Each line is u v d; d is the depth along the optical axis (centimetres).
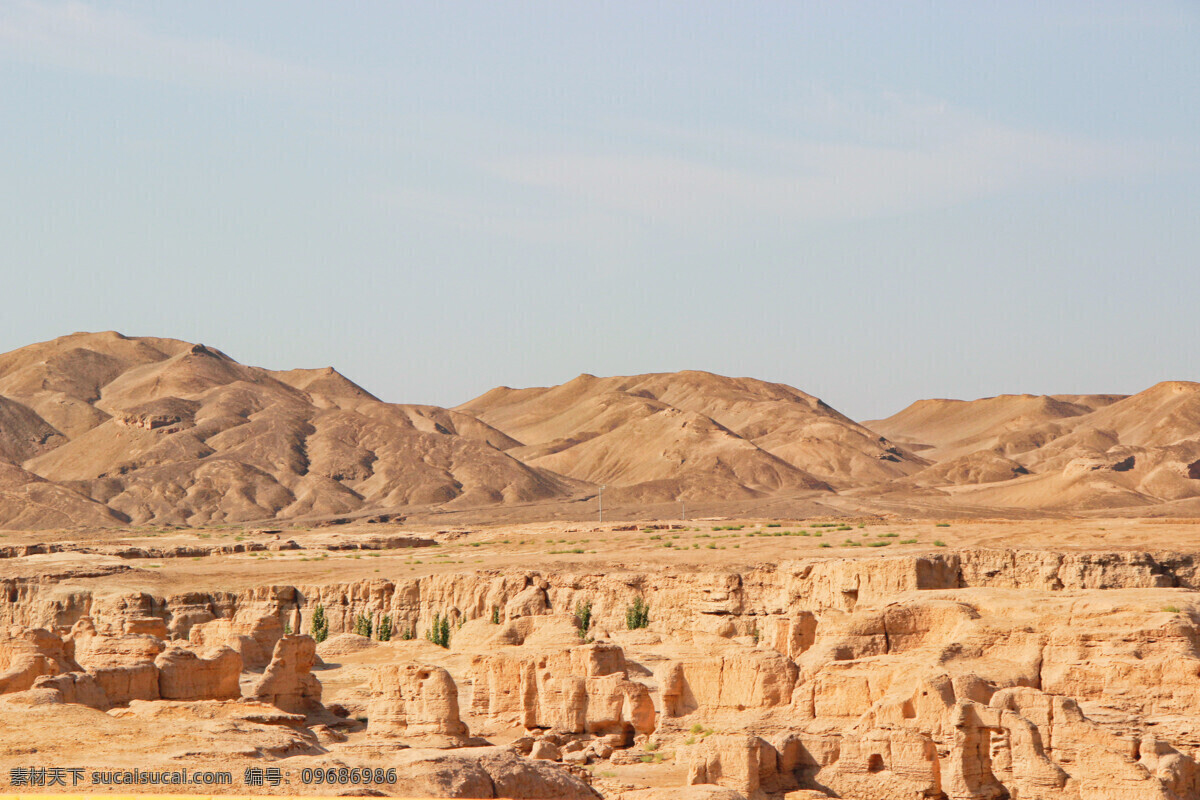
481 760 4900
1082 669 6456
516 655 7831
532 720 7494
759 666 6781
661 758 6612
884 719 5706
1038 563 10775
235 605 14075
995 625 6988
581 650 7500
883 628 7388
